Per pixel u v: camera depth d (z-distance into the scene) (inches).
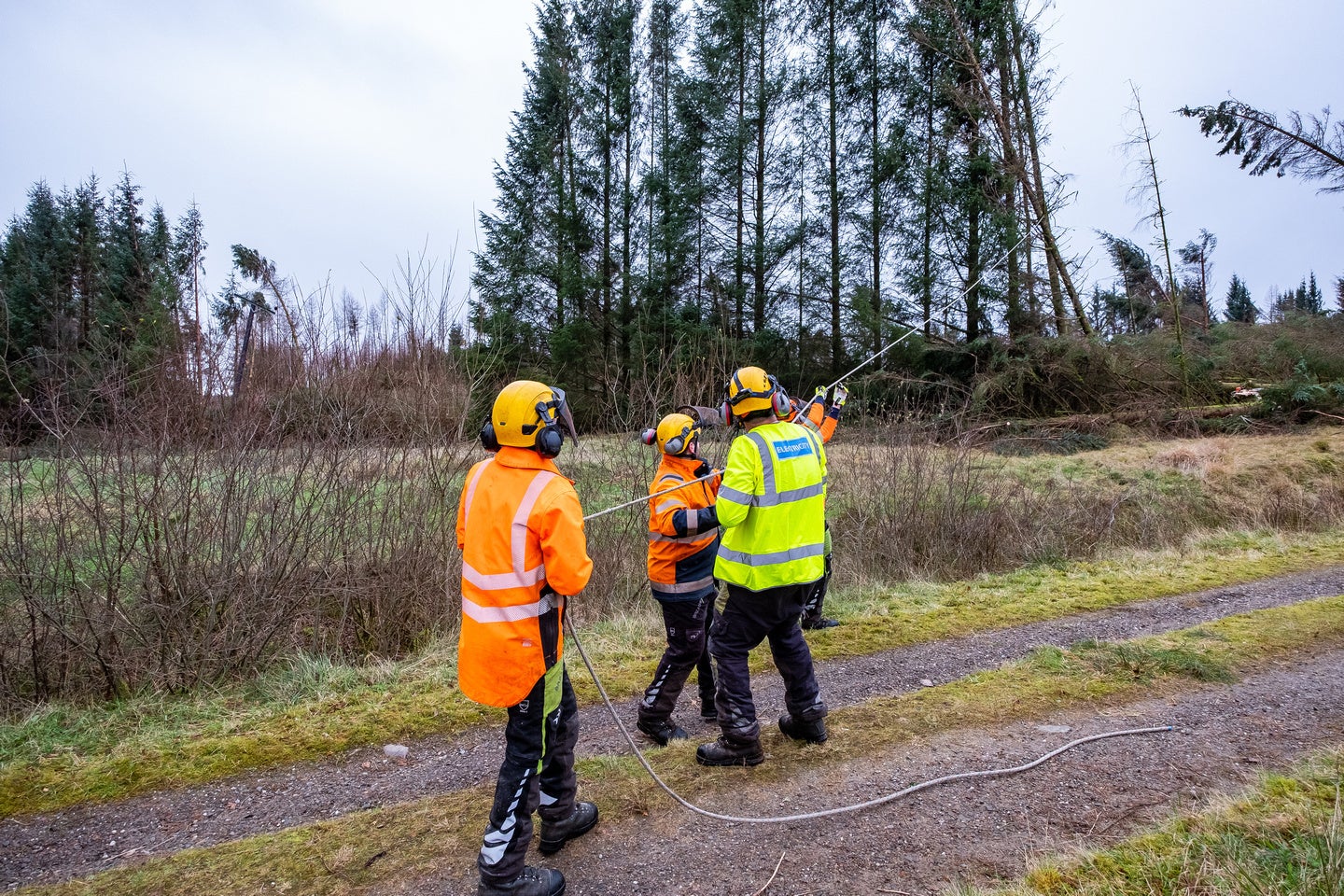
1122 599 258.2
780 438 137.5
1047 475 454.6
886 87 813.2
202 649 184.2
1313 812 113.4
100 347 185.3
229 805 131.8
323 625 212.5
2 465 173.8
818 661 203.8
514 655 98.7
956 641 218.2
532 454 104.2
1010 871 105.0
